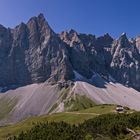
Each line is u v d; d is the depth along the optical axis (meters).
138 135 149.50
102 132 164.50
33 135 197.12
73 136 175.62
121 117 194.75
